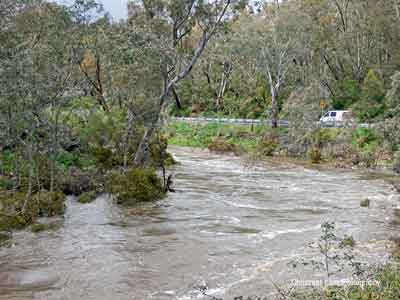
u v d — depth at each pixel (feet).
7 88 62.90
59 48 72.18
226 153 154.81
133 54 83.87
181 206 75.20
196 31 203.51
